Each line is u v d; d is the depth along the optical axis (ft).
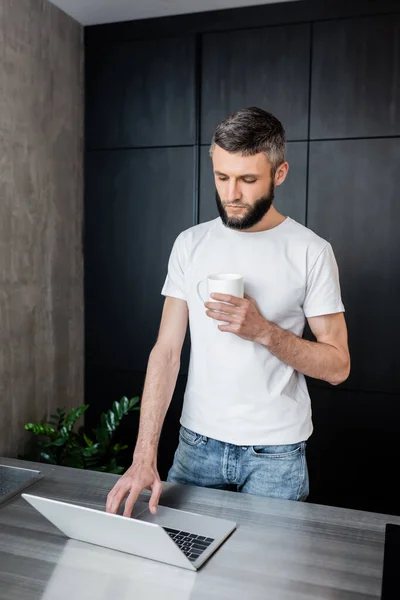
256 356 4.73
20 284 8.64
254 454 4.77
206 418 4.90
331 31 8.89
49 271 9.39
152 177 9.95
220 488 5.05
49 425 9.48
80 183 10.25
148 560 3.44
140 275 10.14
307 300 4.88
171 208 9.89
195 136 9.65
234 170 4.41
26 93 8.60
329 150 9.05
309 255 4.81
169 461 10.05
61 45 9.47
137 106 9.94
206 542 3.62
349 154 8.96
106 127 10.14
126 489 4.11
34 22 8.72
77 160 10.12
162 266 10.00
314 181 9.16
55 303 9.60
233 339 4.76
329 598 3.09
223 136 4.38
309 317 4.93
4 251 8.23
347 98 8.91
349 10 8.78
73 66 9.86
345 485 9.37
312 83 9.05
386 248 8.91
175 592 3.12
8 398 8.48
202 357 4.93
